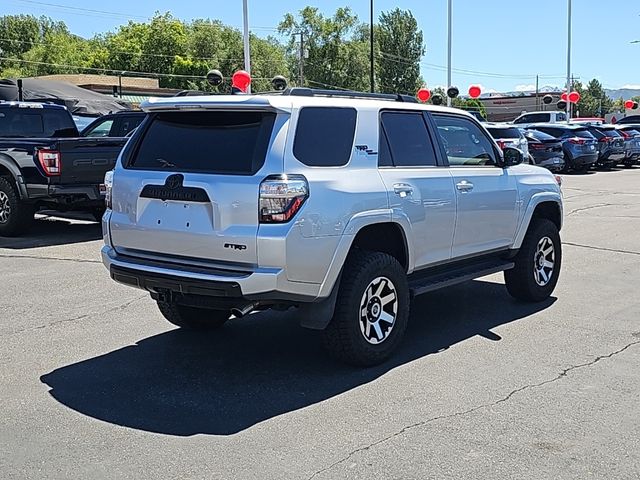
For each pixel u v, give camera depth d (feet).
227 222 15.52
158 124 17.66
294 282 15.60
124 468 12.57
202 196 15.79
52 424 14.39
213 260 15.85
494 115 252.62
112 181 17.75
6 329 20.85
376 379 16.93
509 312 23.06
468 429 14.15
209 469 12.53
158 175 16.62
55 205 37.14
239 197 15.42
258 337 20.20
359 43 254.27
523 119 122.62
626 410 15.14
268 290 15.35
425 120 19.86
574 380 16.89
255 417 14.75
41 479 12.19
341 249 16.28
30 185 34.65
